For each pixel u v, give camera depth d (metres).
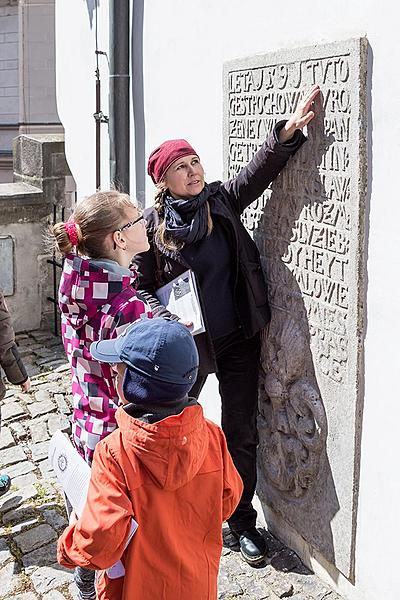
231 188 3.04
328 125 2.64
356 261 2.56
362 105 2.46
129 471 1.85
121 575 1.96
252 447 3.20
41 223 6.28
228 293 3.07
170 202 2.96
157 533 1.89
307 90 2.73
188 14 3.67
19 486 3.85
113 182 4.54
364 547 2.72
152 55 4.12
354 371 2.64
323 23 2.65
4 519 3.57
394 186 2.38
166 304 3.08
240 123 3.21
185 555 1.93
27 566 3.21
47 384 5.17
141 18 4.21
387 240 2.43
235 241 3.00
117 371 1.99
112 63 4.38
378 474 2.59
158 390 1.81
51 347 6.04
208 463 1.97
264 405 3.28
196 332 2.94
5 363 3.40
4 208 6.07
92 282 2.36
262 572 3.09
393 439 2.50
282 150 2.82
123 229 2.45
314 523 3.00
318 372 2.87
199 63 3.61
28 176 6.36
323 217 2.72
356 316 2.59
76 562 1.89
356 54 2.45
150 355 1.81
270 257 3.10
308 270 2.85
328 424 2.83
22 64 11.52
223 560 3.18
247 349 3.16
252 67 3.06
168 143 2.96
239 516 3.20
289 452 3.12
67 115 5.75
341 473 2.78
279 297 3.06
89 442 2.43
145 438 1.81
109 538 1.81
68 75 5.63
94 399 2.42
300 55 2.75
